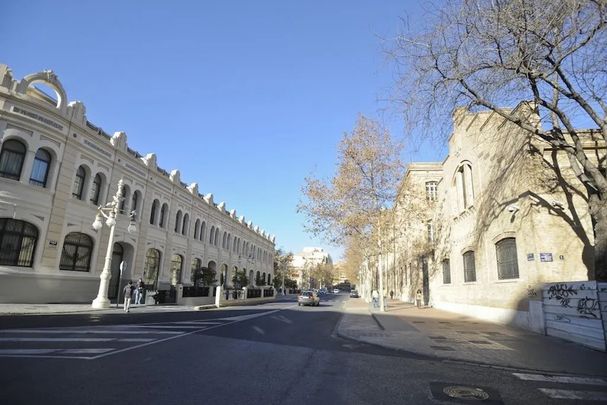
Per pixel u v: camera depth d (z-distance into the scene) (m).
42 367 7.40
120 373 7.21
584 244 15.02
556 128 13.38
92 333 12.33
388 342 12.54
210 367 8.06
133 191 31.11
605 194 11.55
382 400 6.17
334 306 39.50
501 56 11.20
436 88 12.13
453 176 25.48
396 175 28.34
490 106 12.15
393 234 30.84
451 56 11.70
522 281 15.97
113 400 5.65
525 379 7.84
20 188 21.62
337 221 28.95
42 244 22.73
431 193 45.03
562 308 13.27
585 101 11.39
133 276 30.78
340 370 8.34
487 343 12.34
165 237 36.12
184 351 9.80
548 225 15.23
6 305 19.45
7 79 21.31
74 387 6.21
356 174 28.41
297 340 12.98
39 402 5.43
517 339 13.20
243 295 42.50
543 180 15.59
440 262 29.28
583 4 9.49
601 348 11.04
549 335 14.01
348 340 13.48
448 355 10.27
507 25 10.39
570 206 15.35
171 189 37.28
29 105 22.08
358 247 43.72
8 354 8.52
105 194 27.83
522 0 10.09
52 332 12.14
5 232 21.20
